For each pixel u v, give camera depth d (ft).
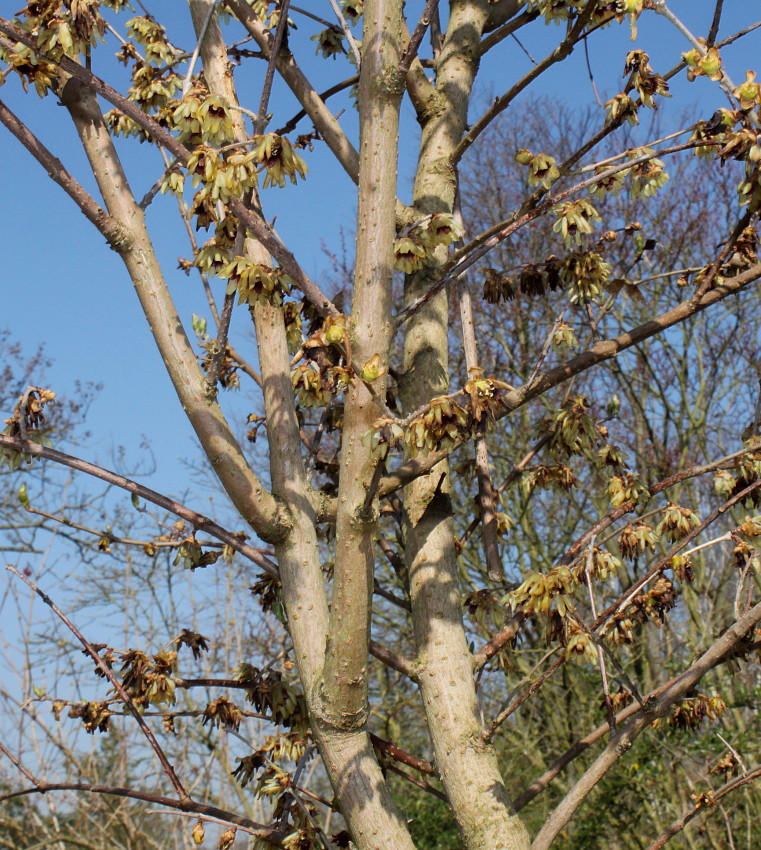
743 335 42.01
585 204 8.37
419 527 9.05
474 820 7.85
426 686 8.42
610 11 8.59
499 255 44.80
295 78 10.48
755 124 7.88
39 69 7.92
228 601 22.18
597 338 10.13
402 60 7.51
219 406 8.09
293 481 8.43
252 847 9.09
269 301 7.56
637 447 40.78
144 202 8.50
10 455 8.25
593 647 7.80
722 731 26.71
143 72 10.46
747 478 9.66
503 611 9.82
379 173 7.31
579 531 38.81
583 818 30.81
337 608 7.16
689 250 41.70
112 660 9.59
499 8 11.91
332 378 7.11
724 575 33.50
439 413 6.80
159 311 8.18
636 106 8.50
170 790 23.82
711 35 8.32
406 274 10.23
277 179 7.04
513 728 34.63
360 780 7.44
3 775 21.07
